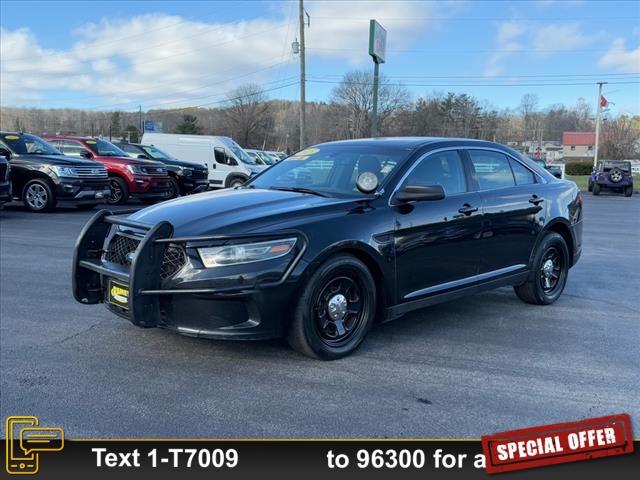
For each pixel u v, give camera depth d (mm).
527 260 5645
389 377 3943
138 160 16172
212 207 4211
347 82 76062
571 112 111250
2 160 11930
